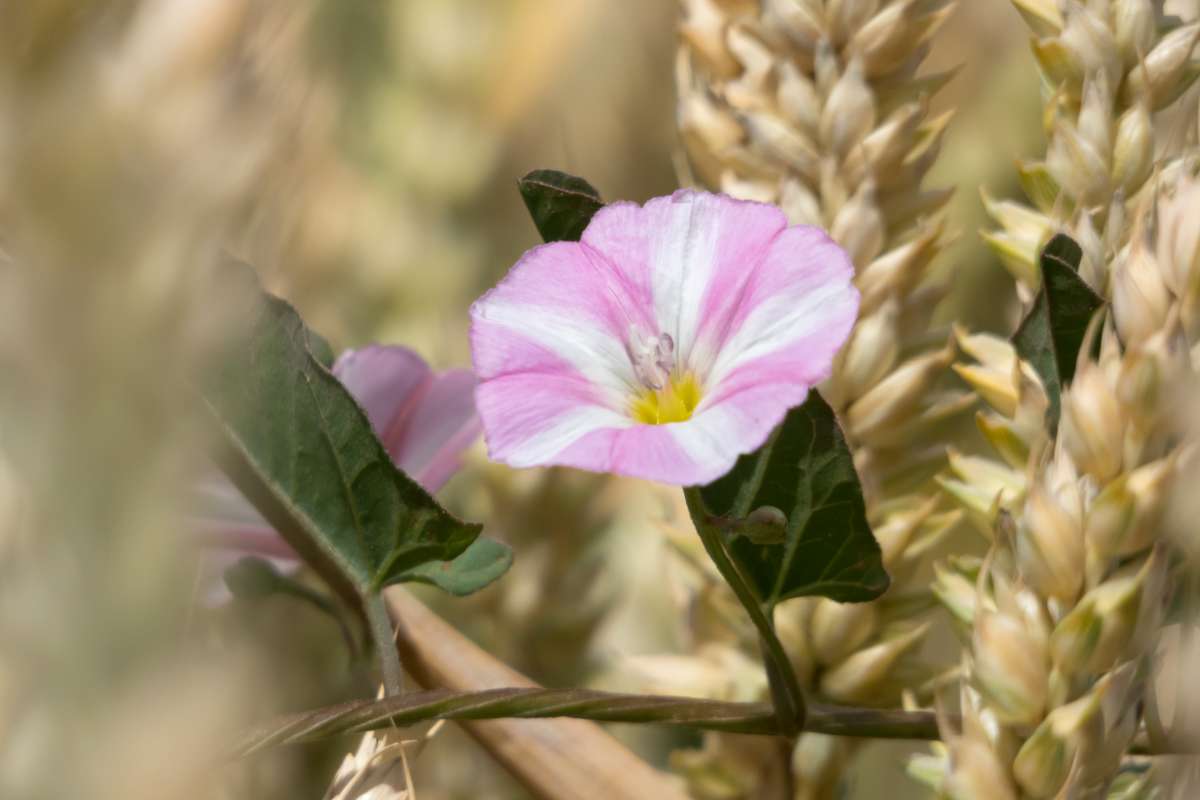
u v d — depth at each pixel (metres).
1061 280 0.34
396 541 0.34
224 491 0.36
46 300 0.29
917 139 0.37
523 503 0.40
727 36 0.38
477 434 0.37
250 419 0.34
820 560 0.34
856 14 0.37
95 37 0.29
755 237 0.33
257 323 0.33
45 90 0.29
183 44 0.29
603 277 0.33
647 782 0.35
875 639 0.37
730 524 0.33
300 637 0.37
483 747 0.35
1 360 0.29
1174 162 0.34
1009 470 0.35
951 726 0.34
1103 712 0.33
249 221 0.30
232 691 0.29
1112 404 0.33
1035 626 0.33
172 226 0.29
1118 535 0.33
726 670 0.38
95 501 0.29
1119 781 0.35
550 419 0.33
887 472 0.37
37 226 0.29
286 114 0.30
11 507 0.29
